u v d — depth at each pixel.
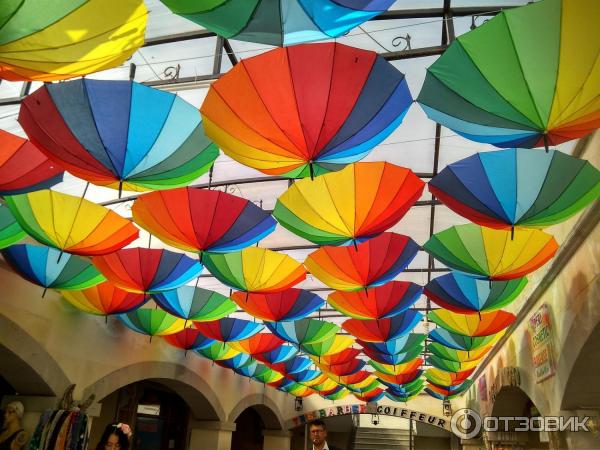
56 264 7.59
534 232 6.06
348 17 3.37
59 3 3.21
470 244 6.27
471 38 3.36
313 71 3.54
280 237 11.82
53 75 3.66
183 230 5.64
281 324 10.84
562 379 7.77
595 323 6.31
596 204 5.75
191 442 16.48
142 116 4.16
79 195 9.62
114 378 11.35
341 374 15.52
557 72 3.26
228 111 3.74
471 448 19.83
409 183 5.06
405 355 12.32
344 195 5.10
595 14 3.07
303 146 3.93
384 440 25.14
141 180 4.58
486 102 3.54
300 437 24.86
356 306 8.16
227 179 10.17
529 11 3.19
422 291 8.45
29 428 9.17
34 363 8.99
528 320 10.16
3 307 8.44
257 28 3.45
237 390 18.34
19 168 4.68
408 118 8.20
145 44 7.37
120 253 7.24
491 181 4.72
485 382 15.90
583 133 3.75
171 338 12.15
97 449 4.34
